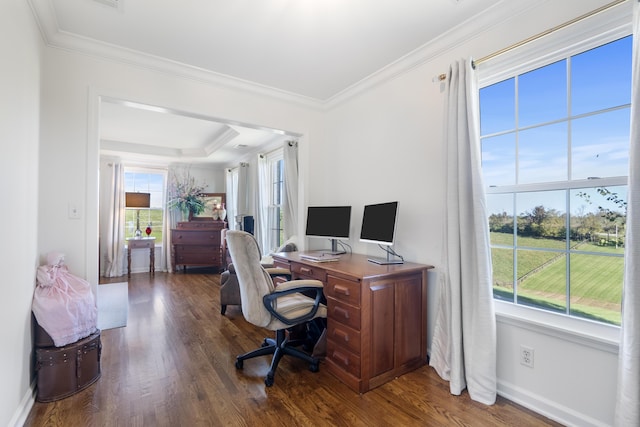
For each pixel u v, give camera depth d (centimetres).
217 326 304
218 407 175
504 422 162
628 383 129
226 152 546
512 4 181
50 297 185
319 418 166
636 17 131
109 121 408
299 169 344
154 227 618
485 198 186
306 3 183
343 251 313
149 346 256
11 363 148
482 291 181
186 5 184
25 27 165
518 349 178
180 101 262
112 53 229
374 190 286
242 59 248
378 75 272
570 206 169
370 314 193
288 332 270
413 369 218
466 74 192
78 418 165
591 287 161
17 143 154
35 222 188
